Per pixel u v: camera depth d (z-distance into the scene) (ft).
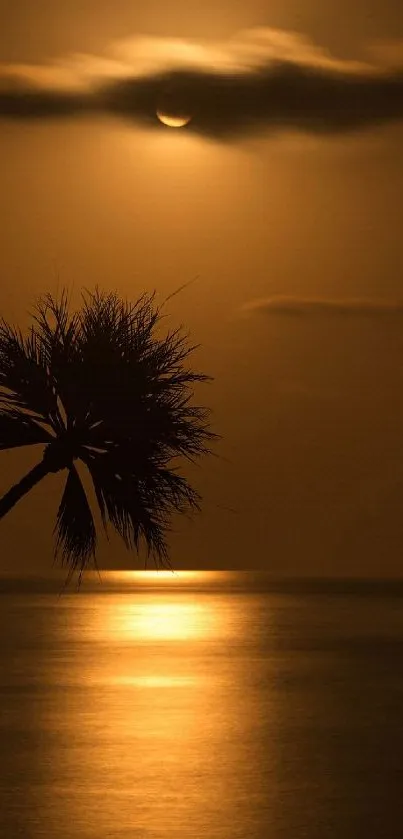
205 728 103.09
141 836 64.39
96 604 368.48
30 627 246.68
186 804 72.23
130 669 156.25
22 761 86.22
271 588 572.10
